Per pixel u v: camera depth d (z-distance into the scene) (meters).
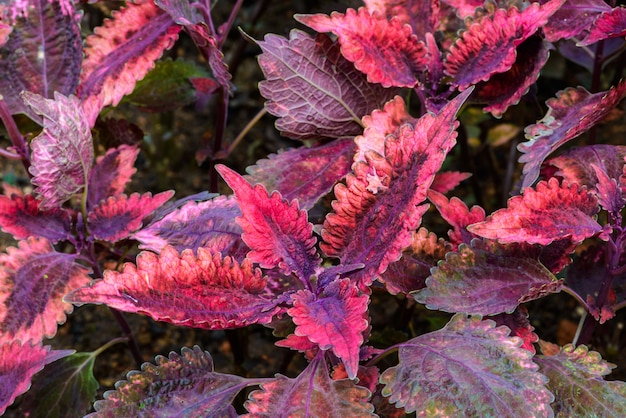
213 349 0.93
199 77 0.81
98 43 0.75
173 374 0.64
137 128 0.82
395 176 0.64
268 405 0.63
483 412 0.60
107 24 0.75
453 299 0.66
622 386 0.64
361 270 0.65
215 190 0.84
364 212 0.64
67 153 0.68
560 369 0.65
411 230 0.63
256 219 0.63
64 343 0.93
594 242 0.85
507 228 0.65
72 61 0.74
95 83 0.74
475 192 0.96
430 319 0.83
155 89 0.84
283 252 0.64
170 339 0.93
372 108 0.74
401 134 0.63
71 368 0.76
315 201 0.71
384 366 0.74
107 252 0.79
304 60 0.72
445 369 0.62
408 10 0.73
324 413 0.62
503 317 0.68
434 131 0.62
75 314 0.95
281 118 0.73
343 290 0.63
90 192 0.76
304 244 0.64
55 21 0.74
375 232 0.65
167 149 1.07
